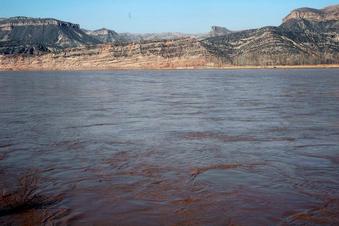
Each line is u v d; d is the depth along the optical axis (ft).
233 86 189.16
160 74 381.60
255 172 41.24
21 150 51.67
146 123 75.05
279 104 108.06
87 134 63.31
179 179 38.96
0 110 95.71
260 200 33.22
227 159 46.62
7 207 32.01
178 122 76.28
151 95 140.97
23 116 84.94
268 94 141.38
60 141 57.57
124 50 640.58
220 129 67.87
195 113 90.17
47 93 150.10
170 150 51.60
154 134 63.31
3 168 43.01
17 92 155.43
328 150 51.08
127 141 57.67
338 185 36.91
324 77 282.97
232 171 41.65
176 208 31.63
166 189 36.04
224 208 31.58
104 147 53.57
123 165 44.19
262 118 81.30
